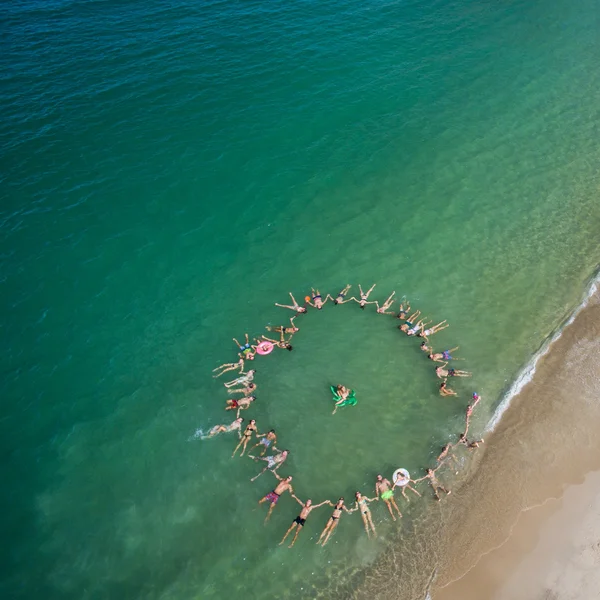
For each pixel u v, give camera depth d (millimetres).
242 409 28719
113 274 33844
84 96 43969
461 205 39000
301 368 30531
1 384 28641
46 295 32500
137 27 51375
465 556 23594
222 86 46375
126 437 27375
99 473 26109
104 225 36094
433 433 27906
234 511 25062
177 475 26172
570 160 42719
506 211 38688
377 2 59531
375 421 28422
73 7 53125
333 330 32188
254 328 32156
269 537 24344
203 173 39750
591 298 33594
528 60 53531
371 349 31359
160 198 37938
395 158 42188
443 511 25062
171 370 30109
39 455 26438
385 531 24516
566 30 58594
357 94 47375
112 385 29281
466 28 57438
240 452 27031
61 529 24266
